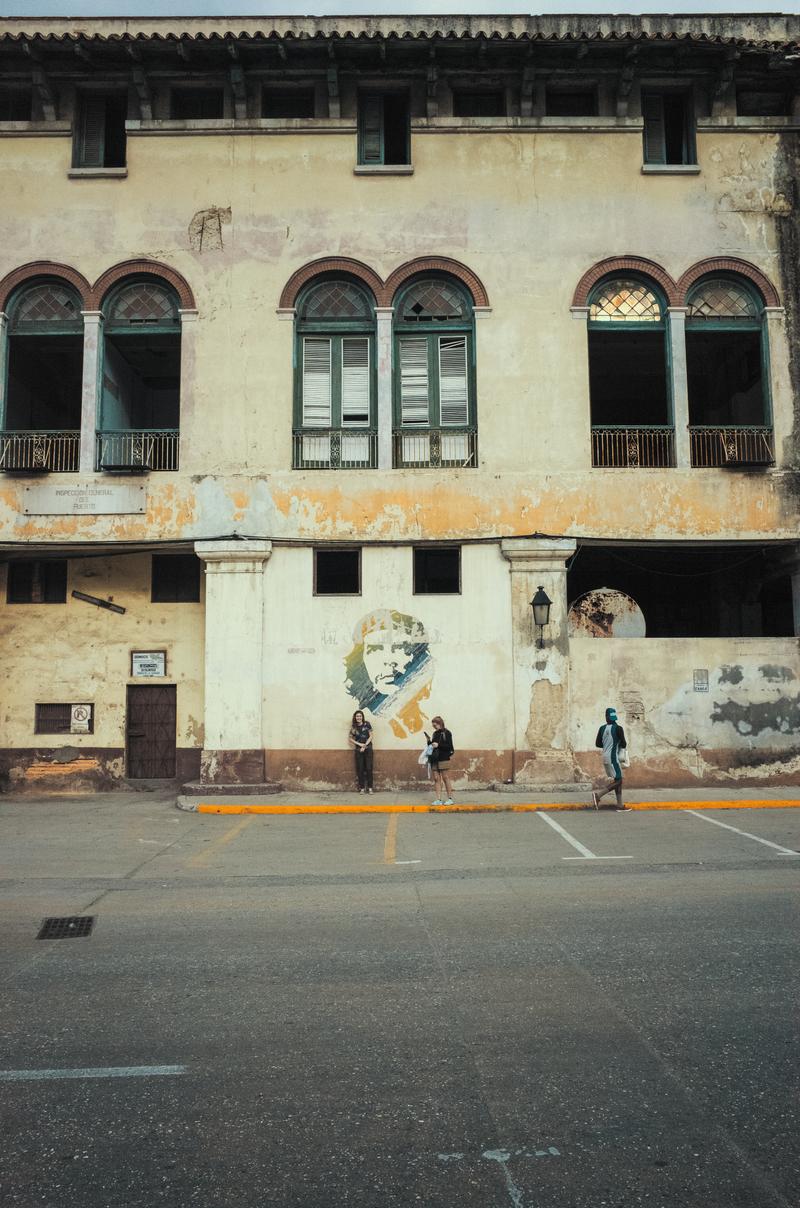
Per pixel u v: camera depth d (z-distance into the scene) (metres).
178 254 17.47
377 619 16.81
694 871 10.03
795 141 17.91
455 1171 3.76
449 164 17.70
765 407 17.56
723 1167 3.76
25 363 19.81
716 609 21.12
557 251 17.55
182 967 6.69
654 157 18.16
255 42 16.75
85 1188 3.66
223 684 16.59
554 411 17.20
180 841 12.68
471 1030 5.34
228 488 16.97
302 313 17.66
